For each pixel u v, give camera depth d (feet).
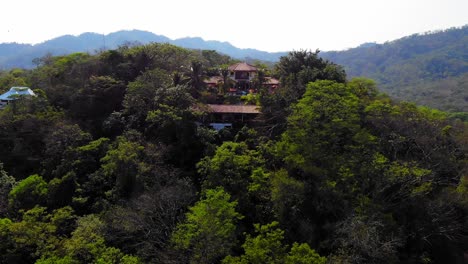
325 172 128.26
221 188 117.08
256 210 126.21
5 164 160.04
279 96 166.30
